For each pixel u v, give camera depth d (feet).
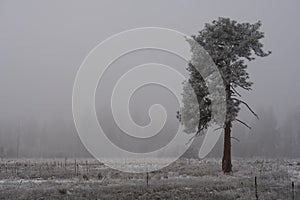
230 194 61.82
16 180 80.84
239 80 100.01
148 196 61.05
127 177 84.74
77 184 72.13
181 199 58.85
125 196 60.75
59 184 72.13
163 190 66.03
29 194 60.70
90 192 62.95
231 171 98.37
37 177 85.92
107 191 64.08
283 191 64.28
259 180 76.74
